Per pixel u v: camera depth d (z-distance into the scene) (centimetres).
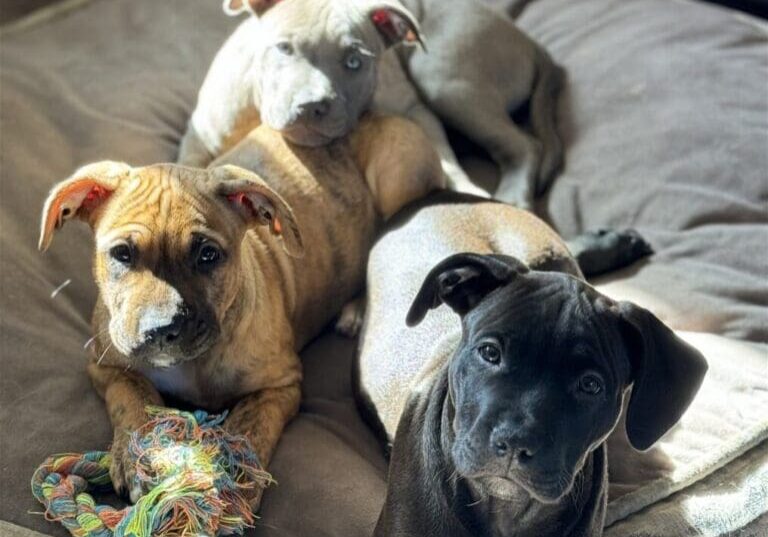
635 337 57
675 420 56
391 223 88
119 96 103
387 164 92
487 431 54
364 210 92
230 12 97
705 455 75
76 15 115
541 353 55
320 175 89
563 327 55
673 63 109
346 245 89
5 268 84
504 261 60
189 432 69
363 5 94
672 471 74
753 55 110
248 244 79
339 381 84
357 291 92
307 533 69
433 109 107
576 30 117
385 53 107
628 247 94
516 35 109
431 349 72
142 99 103
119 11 116
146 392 75
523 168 103
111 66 108
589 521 61
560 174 105
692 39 112
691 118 103
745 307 89
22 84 101
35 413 75
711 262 94
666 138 102
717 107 104
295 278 84
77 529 66
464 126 105
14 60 106
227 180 72
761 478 74
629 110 107
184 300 67
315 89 87
